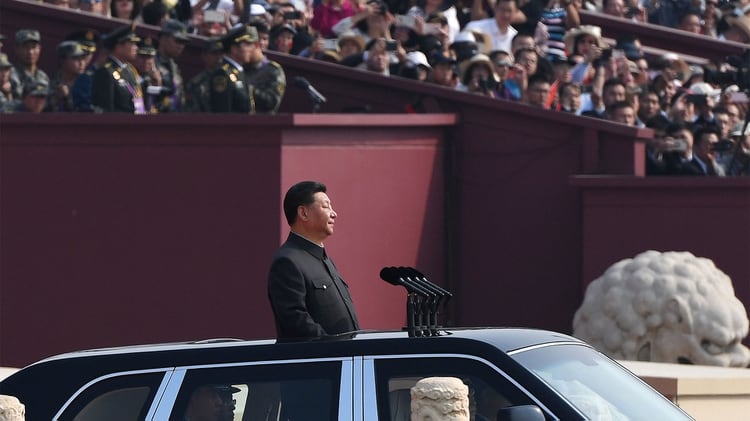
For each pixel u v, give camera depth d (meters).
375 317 55.91
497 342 23.94
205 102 56.44
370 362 23.77
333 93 61.81
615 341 47.59
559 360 24.44
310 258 31.02
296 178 53.38
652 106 65.25
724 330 46.78
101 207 54.28
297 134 53.47
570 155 57.34
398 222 56.97
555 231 57.56
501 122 58.53
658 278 47.69
